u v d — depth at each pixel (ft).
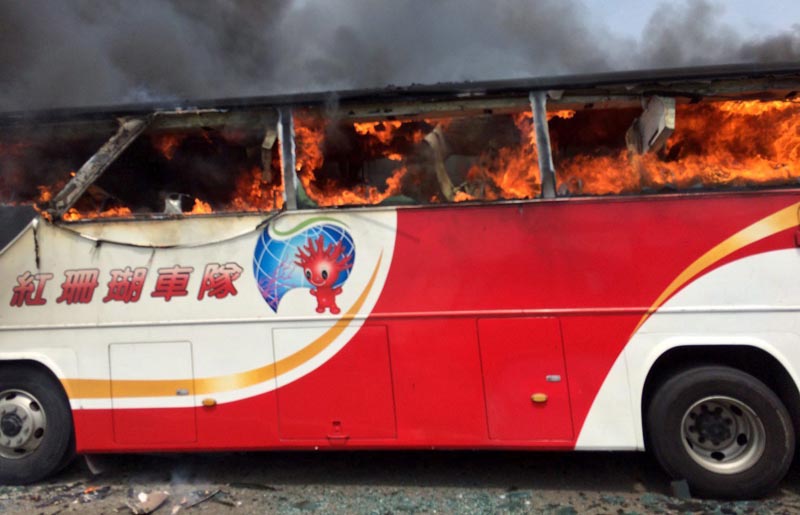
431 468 13.21
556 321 11.45
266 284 12.08
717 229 11.25
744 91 11.80
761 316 10.99
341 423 11.81
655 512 10.68
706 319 11.11
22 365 12.79
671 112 11.64
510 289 11.62
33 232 12.63
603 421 11.25
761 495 11.10
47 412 12.57
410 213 11.94
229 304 12.12
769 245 11.11
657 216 11.42
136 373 12.21
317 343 11.91
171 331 12.17
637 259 11.39
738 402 11.04
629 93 11.97
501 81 12.16
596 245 11.50
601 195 11.60
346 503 11.35
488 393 11.53
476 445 11.51
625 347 11.28
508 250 11.68
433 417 11.63
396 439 11.69
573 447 11.28
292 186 12.23
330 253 12.00
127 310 12.29
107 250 12.44
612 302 11.36
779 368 11.17
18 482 12.55
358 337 11.85
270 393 11.96
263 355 11.99
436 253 11.82
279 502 11.48
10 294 12.61
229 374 12.03
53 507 11.44
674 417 11.19
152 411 12.17
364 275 11.92
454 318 11.68
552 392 11.39
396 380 11.73
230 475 13.06
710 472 11.07
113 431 12.24
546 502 11.23
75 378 12.33
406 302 11.81
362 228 12.00
